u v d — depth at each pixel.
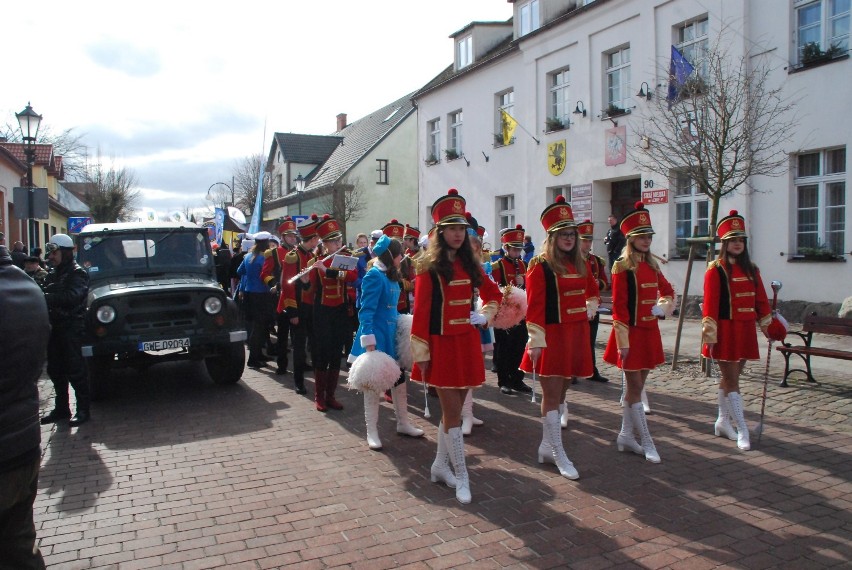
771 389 7.27
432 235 4.57
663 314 5.32
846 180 10.90
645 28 14.36
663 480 4.77
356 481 4.84
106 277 8.13
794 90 11.48
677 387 7.67
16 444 2.47
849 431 5.88
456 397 4.55
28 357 2.50
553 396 5.00
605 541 3.81
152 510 4.37
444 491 4.62
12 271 2.56
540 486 4.68
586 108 16.20
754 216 12.29
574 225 4.94
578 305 4.94
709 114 9.17
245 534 3.98
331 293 6.75
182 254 8.62
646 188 14.35
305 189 33.47
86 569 3.59
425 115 24.06
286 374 8.96
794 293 11.69
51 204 30.34
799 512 4.18
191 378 8.73
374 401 5.63
